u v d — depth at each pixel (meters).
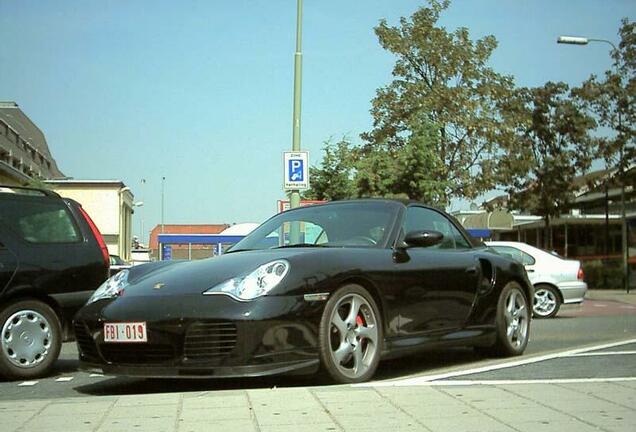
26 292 7.00
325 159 27.80
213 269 5.91
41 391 6.33
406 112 24.62
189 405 5.02
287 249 6.30
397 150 23.31
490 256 7.59
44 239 7.25
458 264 7.05
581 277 14.99
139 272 6.34
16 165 71.56
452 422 4.50
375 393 5.36
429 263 6.73
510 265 7.76
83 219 7.63
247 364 5.35
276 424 4.48
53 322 7.14
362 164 22.64
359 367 5.95
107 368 5.73
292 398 5.18
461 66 25.11
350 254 6.11
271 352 5.41
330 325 5.72
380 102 24.98
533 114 29.50
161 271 6.23
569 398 5.18
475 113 24.92
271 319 5.41
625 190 30.39
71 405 5.14
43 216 7.35
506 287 7.61
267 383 6.15
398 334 6.30
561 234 36.22
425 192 21.86
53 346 7.12
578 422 4.50
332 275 5.80
